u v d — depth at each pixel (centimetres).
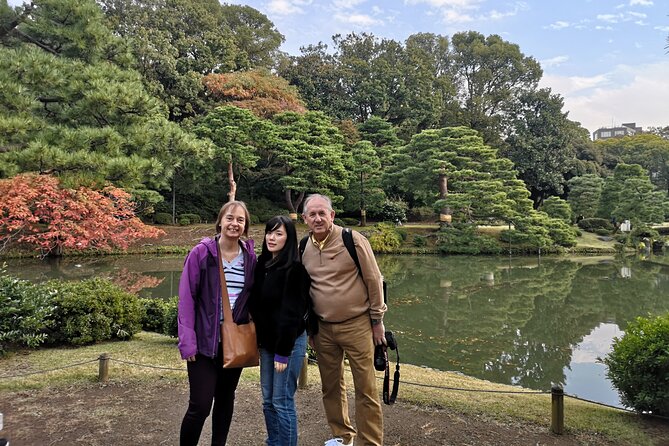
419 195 2419
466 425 317
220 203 2636
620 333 861
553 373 629
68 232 905
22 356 466
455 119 3347
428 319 960
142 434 292
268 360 240
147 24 2508
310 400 359
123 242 1243
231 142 2150
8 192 770
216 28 2864
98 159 555
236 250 246
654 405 332
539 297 1206
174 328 540
